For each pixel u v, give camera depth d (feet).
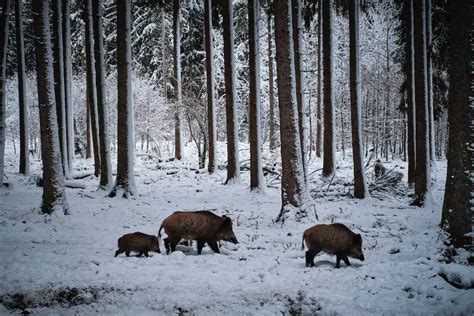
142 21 134.41
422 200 55.42
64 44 84.94
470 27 27.84
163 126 128.47
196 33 120.67
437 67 76.38
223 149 118.73
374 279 24.34
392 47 149.69
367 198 61.11
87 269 26.73
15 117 149.07
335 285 23.53
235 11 119.65
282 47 45.50
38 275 25.44
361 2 82.58
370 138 170.60
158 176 86.22
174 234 30.94
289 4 45.32
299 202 45.06
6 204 52.70
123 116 59.67
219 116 130.72
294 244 35.76
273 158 92.68
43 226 41.93
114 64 143.84
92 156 124.98
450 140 28.86
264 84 143.13
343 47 156.76
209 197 62.95
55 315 20.58
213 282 24.23
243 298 22.00
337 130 166.61
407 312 19.43
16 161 116.78
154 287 23.56
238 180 75.87
